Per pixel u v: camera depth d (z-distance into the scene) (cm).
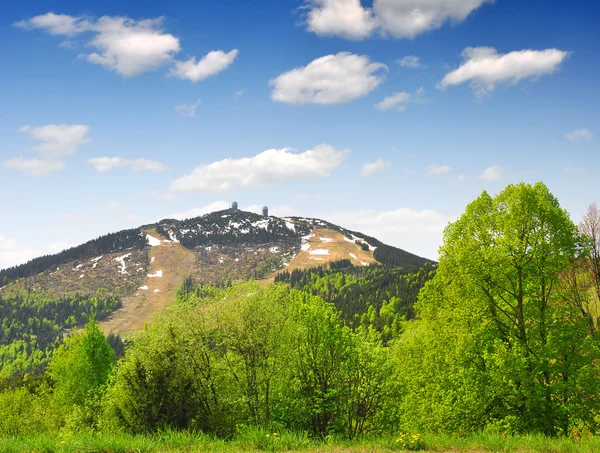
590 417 1880
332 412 3009
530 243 2130
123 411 2320
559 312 2075
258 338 2602
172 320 2533
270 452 1177
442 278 2500
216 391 2459
